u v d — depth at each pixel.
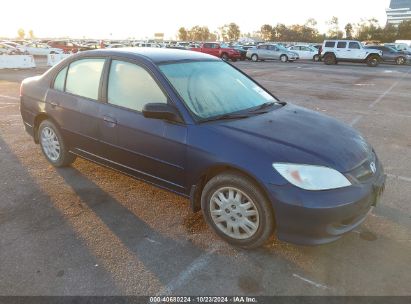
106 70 3.92
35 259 2.96
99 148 4.02
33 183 4.36
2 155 5.30
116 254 3.05
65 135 4.43
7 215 3.63
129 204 3.89
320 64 28.89
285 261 2.99
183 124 3.24
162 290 2.66
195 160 3.15
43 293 2.60
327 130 3.35
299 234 2.79
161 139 3.35
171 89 3.39
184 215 3.68
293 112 3.77
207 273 2.84
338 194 2.74
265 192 2.85
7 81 13.90
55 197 4.02
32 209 3.75
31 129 4.95
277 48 30.83
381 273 2.85
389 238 3.32
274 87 13.64
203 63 4.05
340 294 2.63
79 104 4.11
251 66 25.09
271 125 3.29
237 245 3.14
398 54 29.17
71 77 4.33
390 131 7.14
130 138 3.61
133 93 3.65
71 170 4.75
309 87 13.80
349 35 94.69
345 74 19.73
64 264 2.91
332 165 2.82
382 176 3.22
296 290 2.67
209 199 3.22
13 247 3.11
